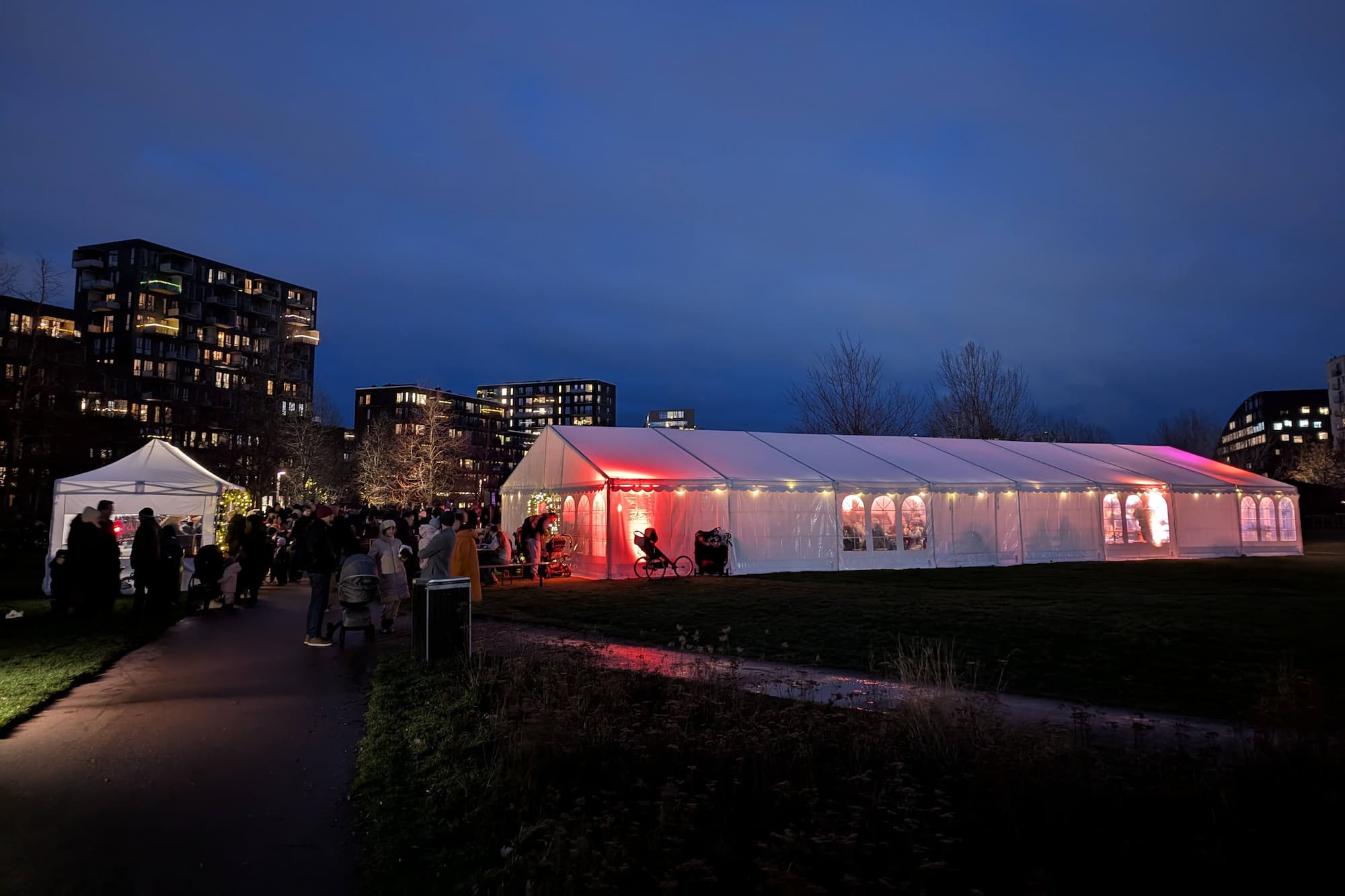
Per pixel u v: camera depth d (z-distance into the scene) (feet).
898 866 12.73
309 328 360.69
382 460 213.25
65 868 13.67
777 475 73.15
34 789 17.49
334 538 35.68
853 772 17.22
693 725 20.30
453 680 26.35
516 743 17.98
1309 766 15.62
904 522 75.66
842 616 41.70
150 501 64.85
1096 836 13.74
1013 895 12.11
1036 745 17.20
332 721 23.12
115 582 43.37
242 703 25.04
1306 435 470.39
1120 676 28.07
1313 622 38.50
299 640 36.81
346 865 13.98
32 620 41.39
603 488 67.67
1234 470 97.50
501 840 14.35
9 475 110.22
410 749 19.83
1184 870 12.64
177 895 12.82
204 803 16.83
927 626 38.19
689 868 12.41
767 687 26.30
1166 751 18.66
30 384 104.94
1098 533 82.69
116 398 271.08
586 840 12.98
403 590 39.75
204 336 318.24
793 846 12.71
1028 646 33.09
